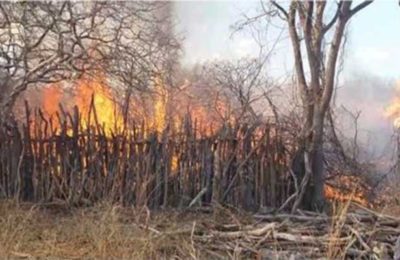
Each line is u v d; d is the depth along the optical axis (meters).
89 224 6.48
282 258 5.91
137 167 7.81
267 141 8.05
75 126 7.93
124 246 5.91
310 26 8.64
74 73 9.55
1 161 7.88
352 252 5.93
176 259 5.85
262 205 7.96
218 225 6.74
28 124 7.92
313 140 8.22
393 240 6.14
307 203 8.09
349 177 8.89
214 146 7.96
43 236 6.29
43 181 7.85
